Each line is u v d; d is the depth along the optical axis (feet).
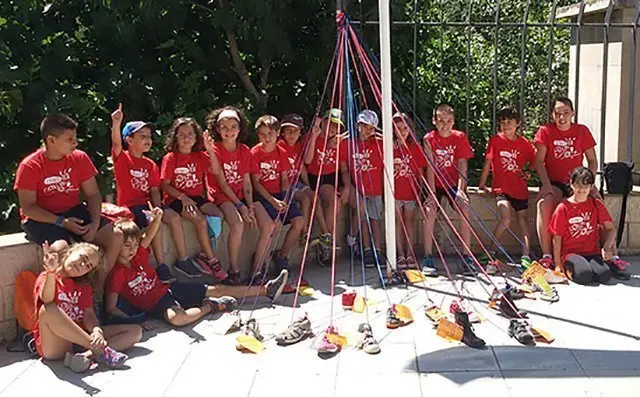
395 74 25.30
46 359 14.66
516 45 31.73
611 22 22.66
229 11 23.08
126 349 15.11
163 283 17.12
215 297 17.34
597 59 23.90
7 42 22.90
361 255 20.29
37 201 15.89
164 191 18.51
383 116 18.49
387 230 19.01
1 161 21.94
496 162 20.79
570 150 20.40
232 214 18.66
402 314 16.28
